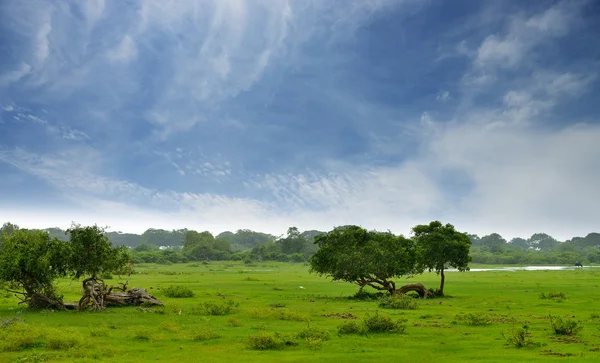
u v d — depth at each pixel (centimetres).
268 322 3125
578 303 4316
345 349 2181
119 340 2405
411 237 5744
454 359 1923
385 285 5347
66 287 5978
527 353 2031
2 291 5022
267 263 19550
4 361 1912
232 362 1888
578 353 2003
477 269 16162
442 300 4884
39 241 3772
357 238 5509
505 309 3900
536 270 14438
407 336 2545
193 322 3094
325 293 5831
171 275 9919
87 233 3847
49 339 2225
